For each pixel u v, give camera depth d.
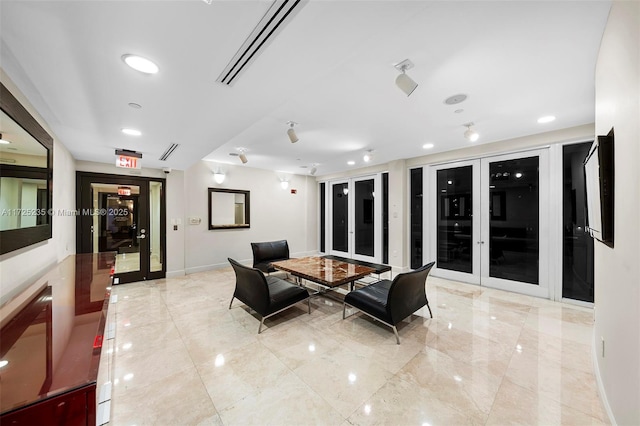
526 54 1.75
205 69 1.58
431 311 3.22
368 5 1.12
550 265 3.63
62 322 1.24
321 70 1.61
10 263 1.62
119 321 3.01
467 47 1.68
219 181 5.54
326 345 2.47
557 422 1.56
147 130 2.70
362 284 4.66
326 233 7.36
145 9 1.09
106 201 4.29
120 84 1.74
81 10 1.08
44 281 1.96
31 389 0.78
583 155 3.37
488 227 4.23
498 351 2.34
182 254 5.08
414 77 2.06
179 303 3.59
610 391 1.51
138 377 1.99
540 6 1.33
